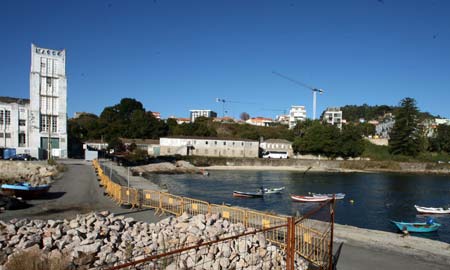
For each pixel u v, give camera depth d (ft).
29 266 34.81
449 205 142.51
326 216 78.84
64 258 36.99
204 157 326.03
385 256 49.08
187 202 76.07
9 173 148.56
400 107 387.96
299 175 274.16
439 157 379.55
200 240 41.19
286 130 485.97
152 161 293.02
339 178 255.09
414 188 198.90
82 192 104.12
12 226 45.80
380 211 126.62
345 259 47.42
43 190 93.97
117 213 74.69
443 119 534.78
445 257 49.06
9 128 217.36
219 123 512.63
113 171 182.91
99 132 379.55
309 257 43.14
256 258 39.01
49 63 230.89
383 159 370.12
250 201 144.97
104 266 36.99
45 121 229.45
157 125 400.67
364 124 549.13
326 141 367.66
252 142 367.25
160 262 37.68
